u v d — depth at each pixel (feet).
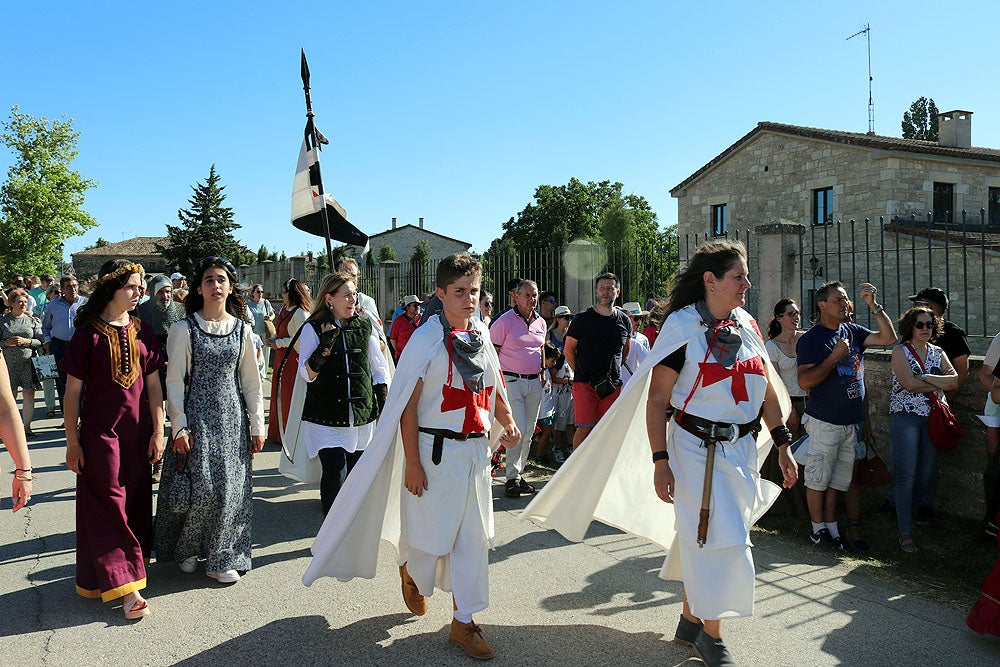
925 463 17.81
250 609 12.97
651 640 11.78
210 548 14.12
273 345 26.50
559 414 26.58
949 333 18.93
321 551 11.62
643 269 33.81
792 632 12.16
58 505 19.94
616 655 11.25
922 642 11.84
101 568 12.40
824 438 16.70
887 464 21.03
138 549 12.89
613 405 11.40
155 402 13.69
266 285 75.82
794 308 19.60
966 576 15.25
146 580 14.37
